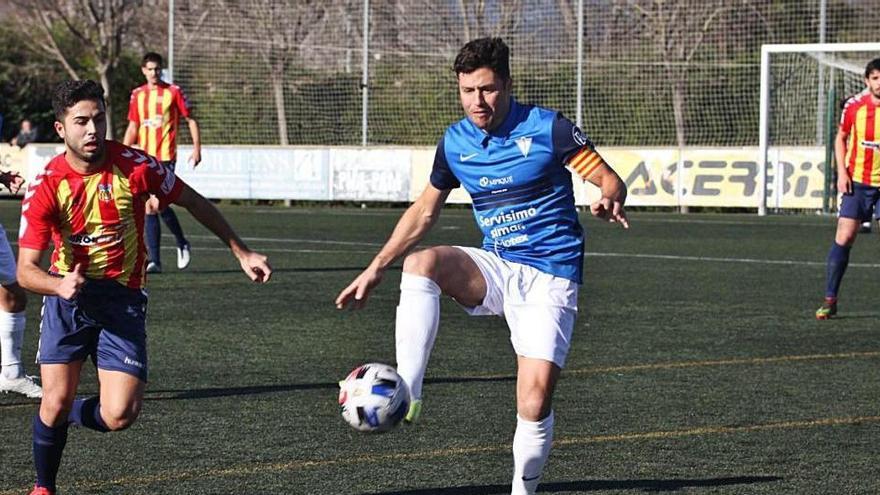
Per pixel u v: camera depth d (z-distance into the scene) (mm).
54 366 9602
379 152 52531
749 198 48656
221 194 54375
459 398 13906
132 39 79188
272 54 57094
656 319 20516
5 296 13750
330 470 10750
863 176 20328
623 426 12516
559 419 12844
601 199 9094
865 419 12883
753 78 52469
